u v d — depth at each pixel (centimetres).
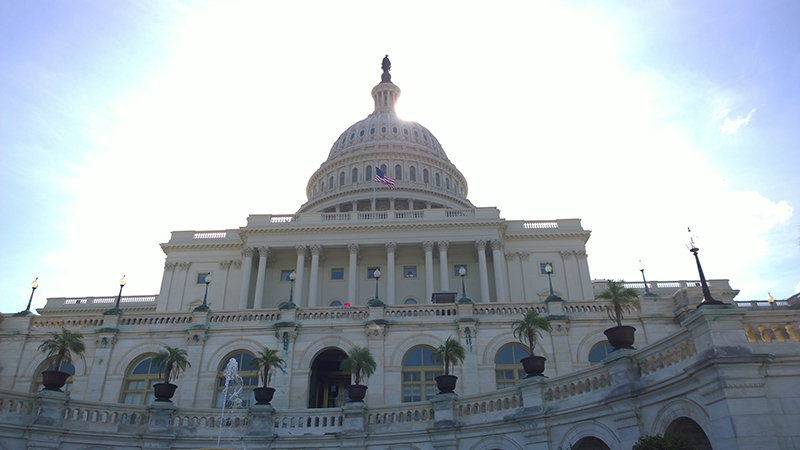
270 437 2189
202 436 2205
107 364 2755
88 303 6738
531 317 2219
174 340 2822
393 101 11638
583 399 1756
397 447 2128
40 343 2822
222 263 6091
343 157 9638
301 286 5712
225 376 2733
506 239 6159
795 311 1332
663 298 2877
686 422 1556
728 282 6250
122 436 2116
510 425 1931
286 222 6234
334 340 2778
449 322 2806
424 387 2680
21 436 1928
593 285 6328
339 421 2247
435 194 8669
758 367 1292
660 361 1552
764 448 1222
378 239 5912
